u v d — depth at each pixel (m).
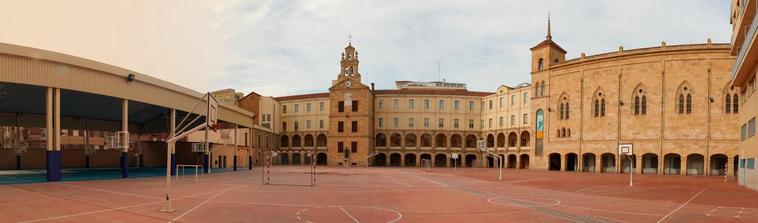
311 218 17.81
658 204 24.84
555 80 82.56
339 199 24.94
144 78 40.38
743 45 36.88
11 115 52.12
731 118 64.81
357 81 100.88
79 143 96.50
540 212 20.75
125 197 23.73
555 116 82.06
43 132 78.44
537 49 86.44
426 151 103.12
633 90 72.25
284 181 39.91
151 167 68.75
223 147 75.75
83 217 17.03
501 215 19.56
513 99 95.62
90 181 34.59
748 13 39.75
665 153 68.81
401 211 20.28
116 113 55.91
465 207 22.17
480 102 104.88
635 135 71.44
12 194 24.02
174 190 28.56
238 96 113.38
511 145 97.06
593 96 76.50
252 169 69.75
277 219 17.44
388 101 105.12
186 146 70.81
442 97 104.31
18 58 30.47
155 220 16.70
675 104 68.69
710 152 65.69
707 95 66.50
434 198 26.45
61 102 45.56
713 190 35.69
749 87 40.66
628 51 73.00
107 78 36.72
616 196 29.59
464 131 103.81
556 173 69.75
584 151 76.50
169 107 45.06
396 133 104.12
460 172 69.56
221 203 22.05
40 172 47.34
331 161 100.62
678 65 68.81
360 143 99.12
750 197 29.58
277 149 111.31
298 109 111.19
